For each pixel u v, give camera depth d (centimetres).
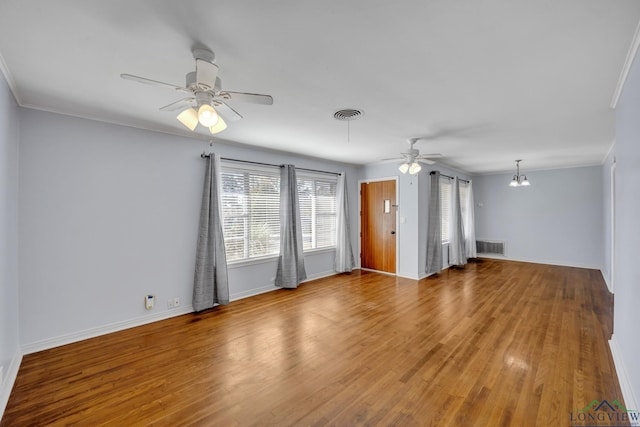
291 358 258
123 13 141
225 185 416
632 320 199
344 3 135
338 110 280
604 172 569
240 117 230
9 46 170
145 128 337
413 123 321
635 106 187
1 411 187
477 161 577
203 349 275
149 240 342
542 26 153
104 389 214
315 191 553
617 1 134
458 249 647
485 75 210
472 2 135
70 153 289
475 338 296
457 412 189
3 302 212
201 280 375
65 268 286
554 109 277
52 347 278
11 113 231
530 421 180
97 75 208
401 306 393
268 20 147
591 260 625
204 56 176
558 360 252
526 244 709
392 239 582
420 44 170
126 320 324
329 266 579
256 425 179
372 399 203
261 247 459
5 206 217
